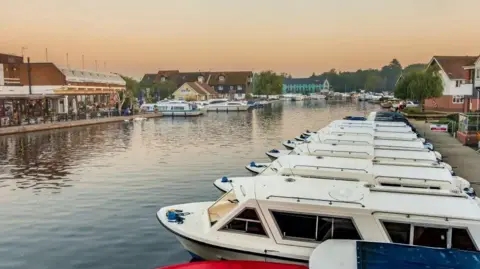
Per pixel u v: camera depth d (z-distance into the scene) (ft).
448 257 26.40
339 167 43.60
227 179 52.06
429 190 33.91
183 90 365.61
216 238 31.78
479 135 91.15
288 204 30.86
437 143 98.78
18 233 44.75
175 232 33.73
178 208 38.81
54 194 60.18
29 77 182.39
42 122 161.68
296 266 28.78
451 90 205.36
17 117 154.30
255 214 31.53
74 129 159.12
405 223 28.91
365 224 29.60
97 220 48.60
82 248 40.78
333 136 68.54
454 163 72.79
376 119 118.62
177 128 164.14
